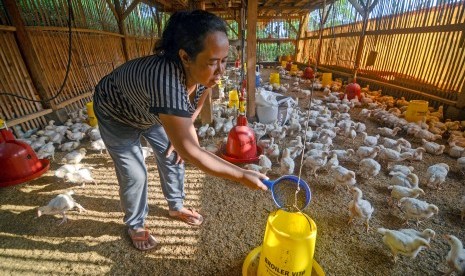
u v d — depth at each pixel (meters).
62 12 5.25
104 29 6.93
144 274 1.80
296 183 1.40
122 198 1.89
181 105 1.16
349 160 3.42
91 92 6.14
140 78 1.22
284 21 15.27
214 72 1.15
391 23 6.88
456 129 4.34
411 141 4.14
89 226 2.25
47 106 4.84
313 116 4.87
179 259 1.92
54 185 2.89
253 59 4.41
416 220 2.30
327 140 3.71
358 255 1.93
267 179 1.31
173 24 1.14
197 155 1.18
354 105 6.11
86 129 4.34
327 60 10.94
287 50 16.16
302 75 11.08
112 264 1.88
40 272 1.82
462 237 2.10
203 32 1.04
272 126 4.10
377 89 7.30
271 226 1.34
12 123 4.16
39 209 2.20
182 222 2.29
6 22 4.20
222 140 3.95
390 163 3.21
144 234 2.02
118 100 1.46
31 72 4.58
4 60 4.15
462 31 4.76
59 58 5.23
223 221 2.31
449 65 5.10
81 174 2.77
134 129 1.70
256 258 1.73
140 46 9.36
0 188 2.82
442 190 2.75
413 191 2.32
